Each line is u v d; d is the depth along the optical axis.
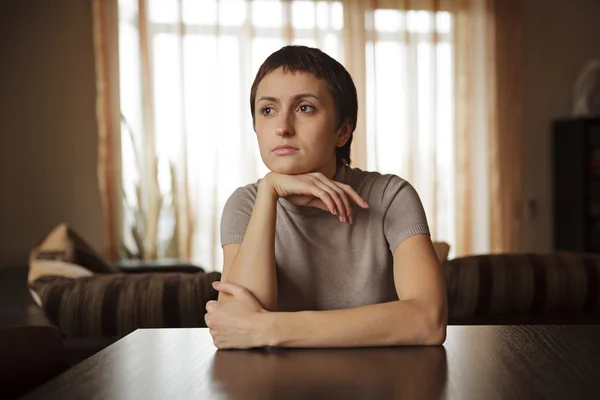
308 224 1.27
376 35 5.66
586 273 1.71
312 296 1.28
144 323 1.60
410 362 0.89
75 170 5.29
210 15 5.37
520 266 1.70
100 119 5.16
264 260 1.15
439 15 5.77
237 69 5.41
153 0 5.29
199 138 5.36
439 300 1.10
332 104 1.19
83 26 5.27
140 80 5.24
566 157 5.82
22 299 2.33
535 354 0.92
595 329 1.10
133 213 5.23
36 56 5.23
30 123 5.23
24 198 5.24
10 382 0.90
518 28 5.88
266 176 1.20
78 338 1.61
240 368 0.87
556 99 6.11
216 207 5.36
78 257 2.72
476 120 5.87
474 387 0.76
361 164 5.56
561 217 5.89
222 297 1.08
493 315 1.70
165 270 3.99
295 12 5.52
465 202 5.79
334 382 0.79
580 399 0.71
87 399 0.72
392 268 1.30
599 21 6.17
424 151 5.76
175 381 0.80
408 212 1.26
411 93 5.68
